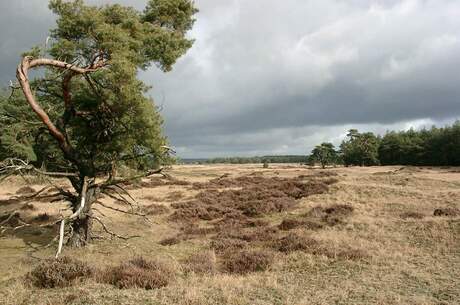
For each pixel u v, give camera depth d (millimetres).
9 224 21344
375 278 10367
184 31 20062
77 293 8484
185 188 39500
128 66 14578
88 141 17703
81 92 16844
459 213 19375
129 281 9328
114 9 17328
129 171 17953
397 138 113500
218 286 9414
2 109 17172
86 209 16891
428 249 13523
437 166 96000
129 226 21250
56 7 16078
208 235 18219
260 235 17000
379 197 25781
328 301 8414
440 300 8523
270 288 9422
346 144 121625
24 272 12352
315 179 39531
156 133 16203
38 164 18391
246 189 34875
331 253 12945
